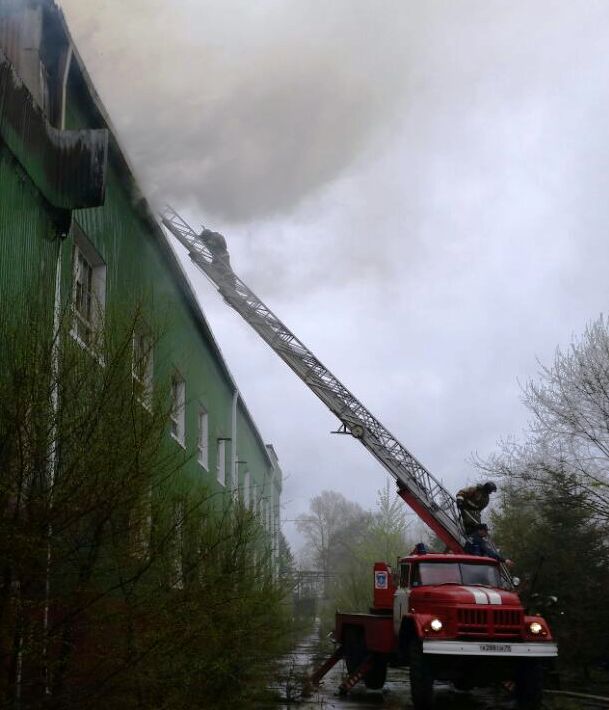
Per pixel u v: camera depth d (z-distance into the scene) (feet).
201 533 23.38
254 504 32.30
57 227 27.07
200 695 23.03
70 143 27.43
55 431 17.35
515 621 39.14
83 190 26.96
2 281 22.81
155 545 19.20
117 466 17.63
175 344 45.70
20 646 16.24
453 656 38.81
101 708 18.03
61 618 17.22
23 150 24.47
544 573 52.16
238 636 23.93
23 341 17.60
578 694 42.60
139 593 18.69
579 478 54.34
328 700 44.27
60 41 28.09
